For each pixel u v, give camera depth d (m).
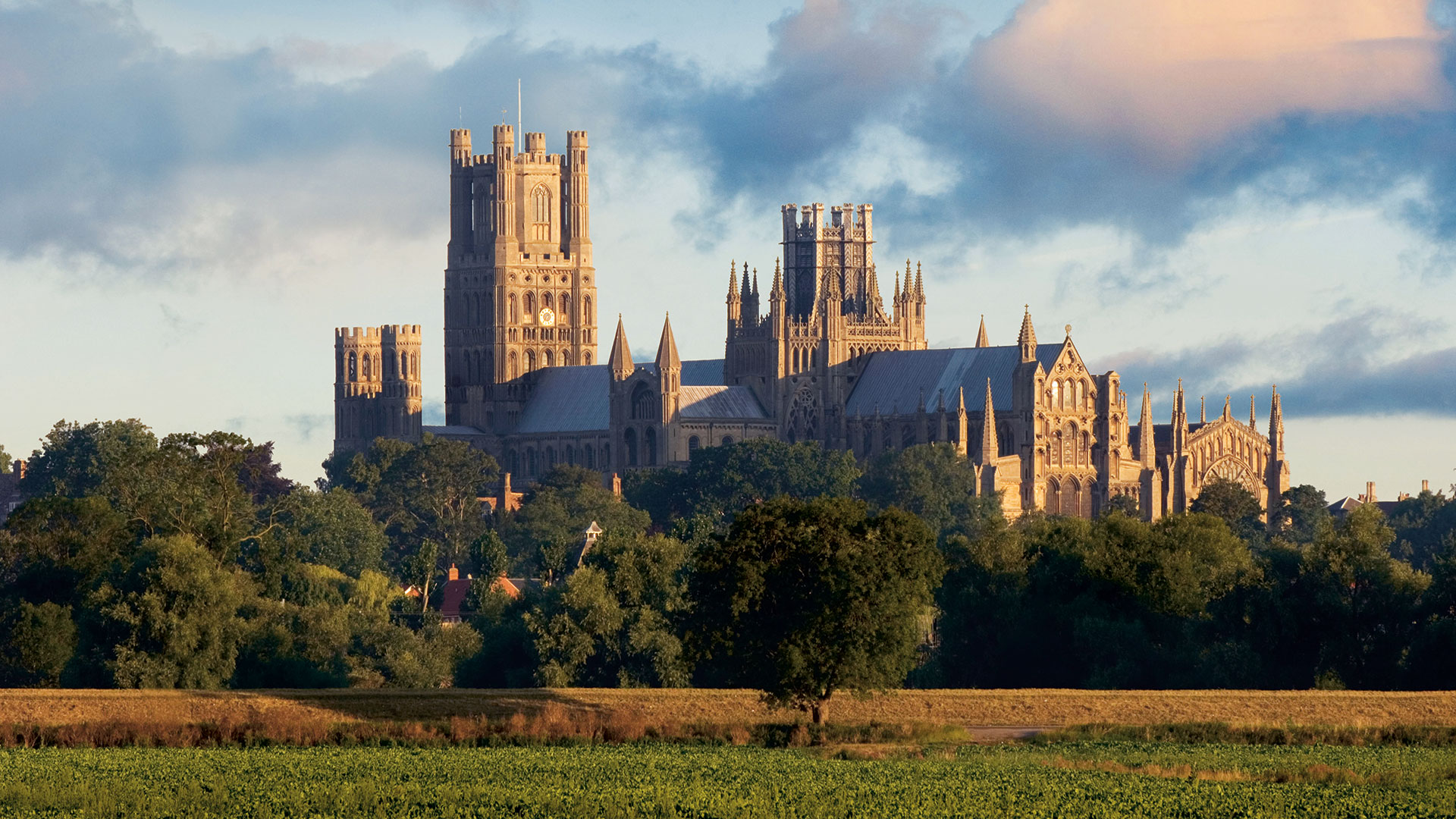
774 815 184.00
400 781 198.25
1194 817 186.50
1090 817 185.25
